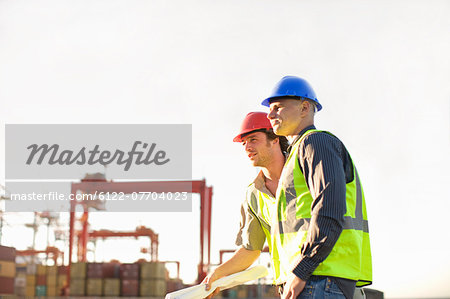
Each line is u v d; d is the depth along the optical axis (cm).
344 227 296
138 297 4281
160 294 4372
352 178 306
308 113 324
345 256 294
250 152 368
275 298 5075
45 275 4781
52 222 6181
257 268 407
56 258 6166
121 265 4391
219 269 394
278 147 369
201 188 4975
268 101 339
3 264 3503
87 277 4375
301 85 322
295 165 309
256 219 395
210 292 380
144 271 4350
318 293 288
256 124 364
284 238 315
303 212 305
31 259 6059
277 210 322
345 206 283
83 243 5656
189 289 377
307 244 284
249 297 5128
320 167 289
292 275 289
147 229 6481
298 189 308
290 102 322
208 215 5212
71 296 4322
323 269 290
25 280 4453
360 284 318
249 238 398
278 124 324
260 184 373
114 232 6431
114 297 4284
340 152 302
